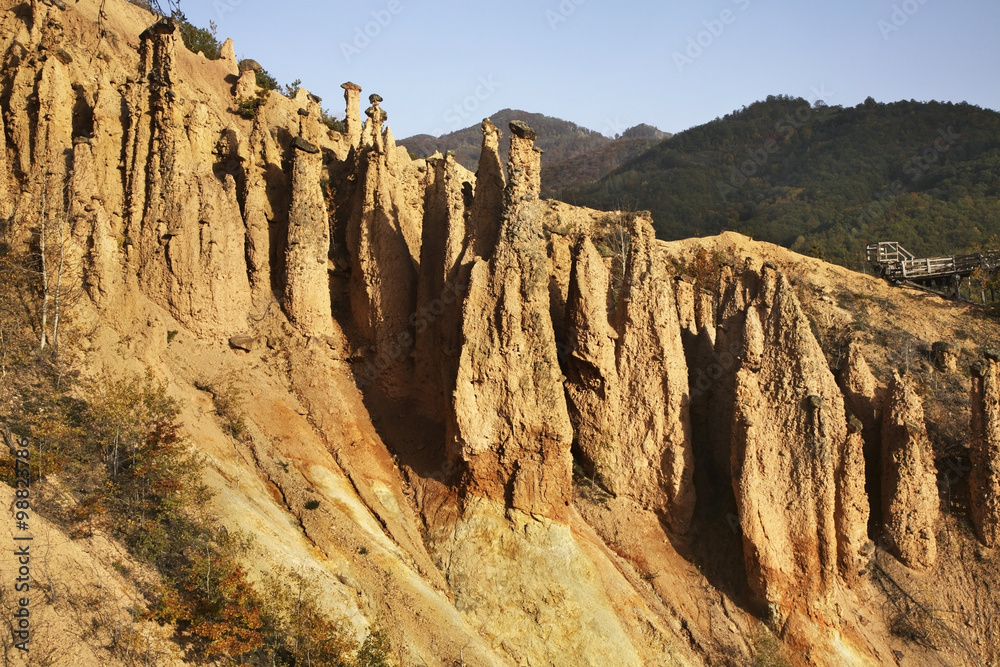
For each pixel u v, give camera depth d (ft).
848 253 227.40
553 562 104.42
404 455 115.44
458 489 109.29
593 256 117.91
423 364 120.47
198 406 108.78
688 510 116.57
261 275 121.39
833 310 159.02
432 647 94.32
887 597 116.26
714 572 113.80
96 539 86.02
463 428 107.55
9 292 104.68
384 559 100.27
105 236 110.52
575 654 99.09
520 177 111.86
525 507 106.93
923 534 118.32
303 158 122.21
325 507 103.14
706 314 141.49
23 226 113.09
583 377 117.60
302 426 112.68
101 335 106.52
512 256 110.52
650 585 111.24
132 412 97.66
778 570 110.63
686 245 174.60
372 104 129.29
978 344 156.56
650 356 118.42
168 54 119.34
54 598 77.97
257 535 94.58
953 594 116.67
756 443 114.42
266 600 87.51
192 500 93.30
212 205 116.67
